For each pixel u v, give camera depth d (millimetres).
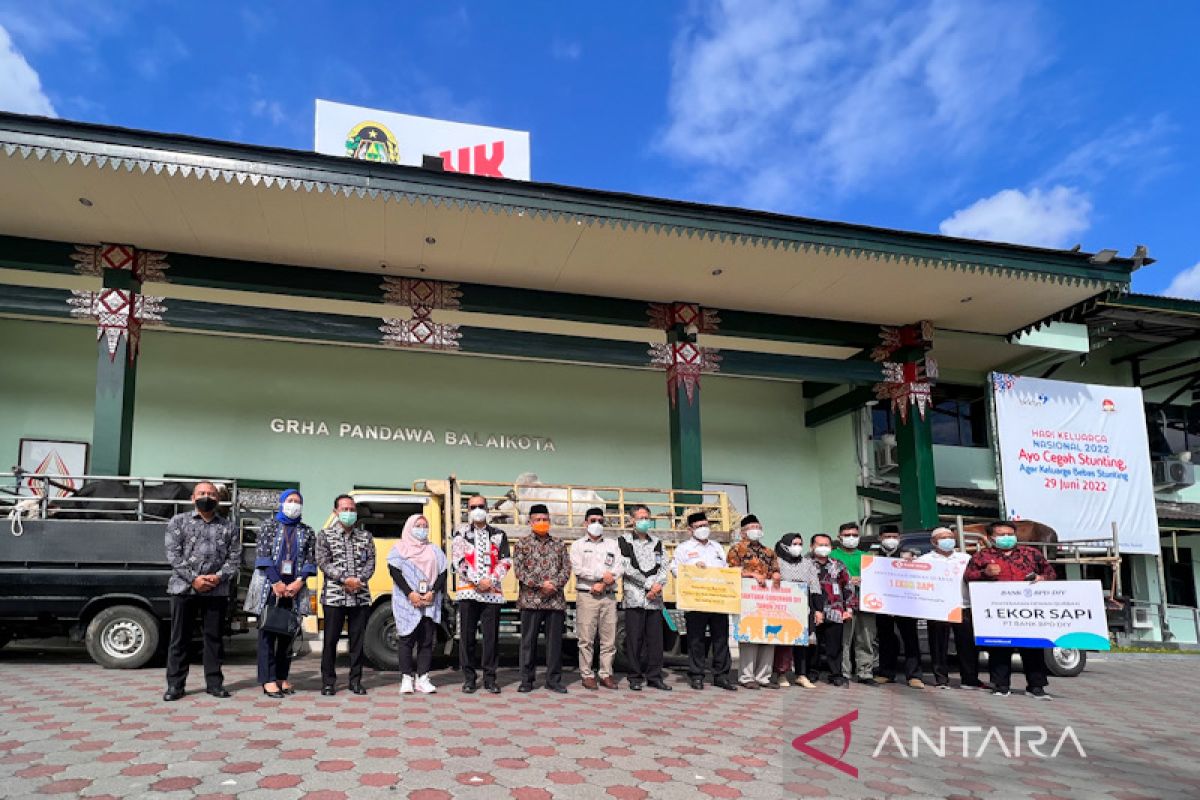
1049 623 9008
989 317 16594
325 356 16703
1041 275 14289
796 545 9492
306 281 13852
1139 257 14469
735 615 9180
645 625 8984
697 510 12141
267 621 7531
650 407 18797
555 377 18203
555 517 10664
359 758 5441
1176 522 19656
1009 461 17469
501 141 18078
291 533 7805
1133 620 18734
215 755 5418
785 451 19812
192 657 10336
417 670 8172
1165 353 20672
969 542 12188
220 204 11789
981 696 9219
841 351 18625
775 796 4953
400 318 14211
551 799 4738
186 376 15812
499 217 12289
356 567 7934
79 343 15375
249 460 15859
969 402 20641
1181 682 11180
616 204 12195
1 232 12562
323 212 12070
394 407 16922
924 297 15500
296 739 5902
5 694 7414
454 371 17500
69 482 14828
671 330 15609
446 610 9555
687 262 13883
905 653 9977
